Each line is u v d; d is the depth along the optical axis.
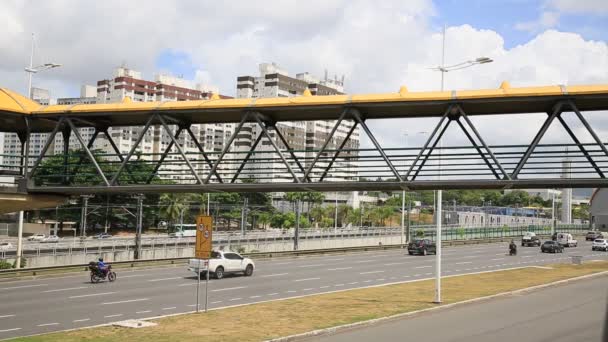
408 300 27.69
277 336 17.92
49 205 22.34
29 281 35.97
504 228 102.69
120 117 21.44
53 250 48.41
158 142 128.00
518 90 16.88
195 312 23.23
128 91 139.88
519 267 49.22
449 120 18.47
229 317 21.81
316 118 20.41
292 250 64.06
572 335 19.08
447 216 122.69
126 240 62.09
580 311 24.47
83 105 20.77
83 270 41.66
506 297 29.53
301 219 112.19
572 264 51.97
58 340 17.06
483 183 17.14
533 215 155.50
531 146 16.78
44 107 21.28
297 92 147.50
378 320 21.47
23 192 20.84
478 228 96.38
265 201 114.94
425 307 25.08
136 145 19.75
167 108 19.52
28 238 76.19
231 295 30.31
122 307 25.78
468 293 30.67
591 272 43.28
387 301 27.28
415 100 17.55
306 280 38.12
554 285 35.09
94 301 27.58
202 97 149.50
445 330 19.75
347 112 18.25
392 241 82.31
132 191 19.84
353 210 126.56
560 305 26.34
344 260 54.84
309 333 18.47
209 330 18.92
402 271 45.22
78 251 49.12
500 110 18.44
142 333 18.30
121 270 42.59
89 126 22.78
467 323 21.28
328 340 17.80
